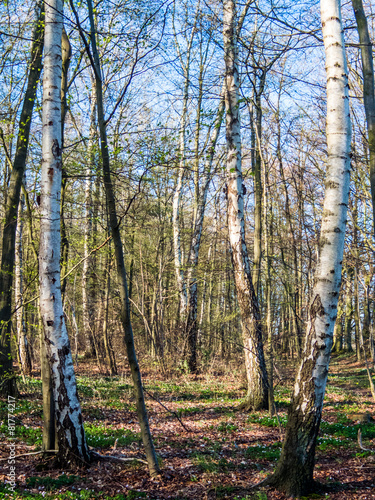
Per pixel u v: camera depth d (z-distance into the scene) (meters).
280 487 5.33
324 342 5.08
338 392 14.88
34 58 9.85
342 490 5.36
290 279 17.17
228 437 8.46
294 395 5.34
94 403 11.34
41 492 5.41
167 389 14.74
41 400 10.70
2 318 10.15
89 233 16.25
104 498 5.39
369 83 6.37
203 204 19.44
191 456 7.19
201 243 26.73
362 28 6.37
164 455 7.29
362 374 19.83
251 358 11.00
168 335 20.09
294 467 5.27
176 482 6.02
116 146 7.24
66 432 6.34
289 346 21.28
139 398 6.22
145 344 23.22
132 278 25.17
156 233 21.09
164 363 18.88
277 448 7.58
